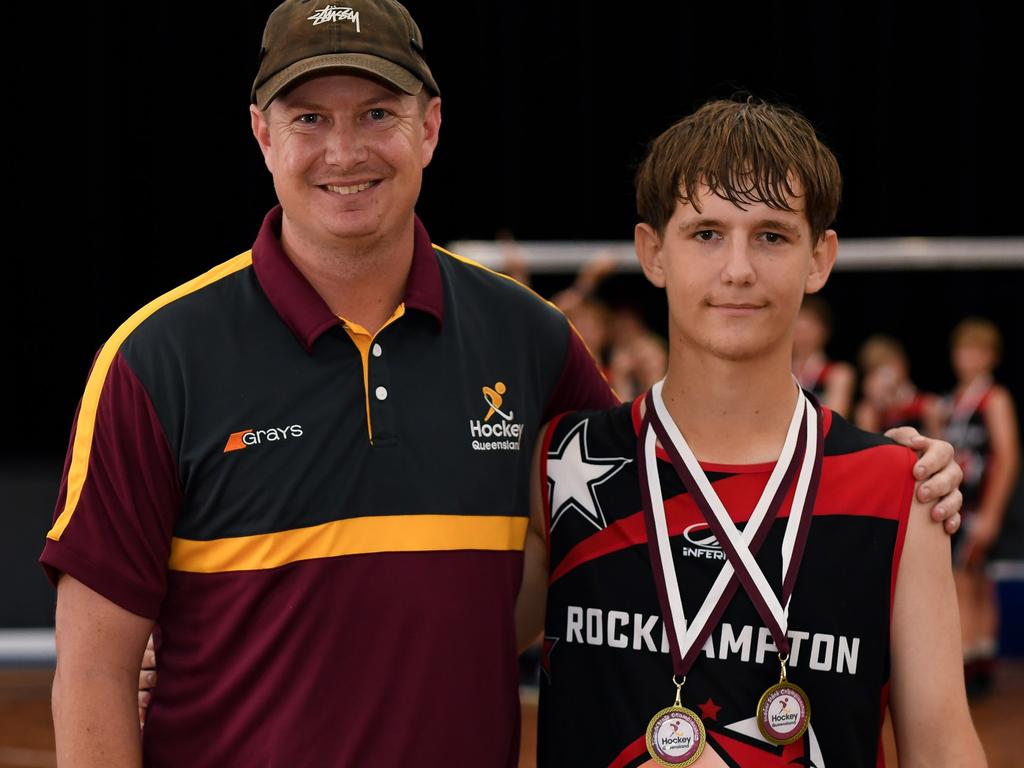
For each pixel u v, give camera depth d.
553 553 1.83
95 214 12.86
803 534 1.71
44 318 13.29
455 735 1.69
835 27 11.93
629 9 12.02
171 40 12.23
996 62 12.05
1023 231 12.32
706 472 1.76
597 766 1.73
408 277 1.79
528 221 12.42
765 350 1.72
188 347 1.69
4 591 7.92
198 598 1.71
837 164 1.78
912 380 13.31
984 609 5.52
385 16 1.72
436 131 1.83
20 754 4.43
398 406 1.72
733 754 1.67
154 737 1.75
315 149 1.68
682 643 1.70
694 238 1.71
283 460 1.68
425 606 1.68
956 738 1.68
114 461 1.66
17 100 12.46
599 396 2.03
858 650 1.68
